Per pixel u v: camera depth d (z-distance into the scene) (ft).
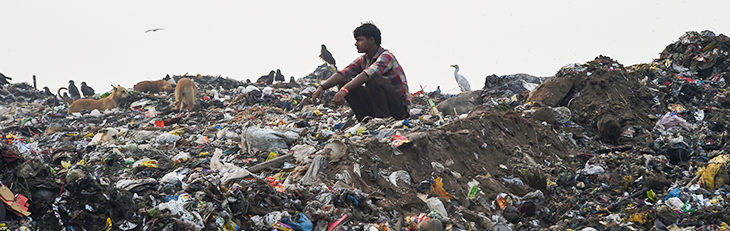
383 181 15.40
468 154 18.69
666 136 23.66
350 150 15.84
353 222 13.05
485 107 26.81
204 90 62.49
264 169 18.16
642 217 14.49
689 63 36.83
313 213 12.86
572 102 28.32
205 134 28.37
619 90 28.89
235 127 30.12
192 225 11.54
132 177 17.94
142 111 49.34
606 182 18.31
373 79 22.11
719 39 37.40
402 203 14.65
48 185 11.33
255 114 36.14
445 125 20.61
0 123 41.96
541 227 15.16
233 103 47.11
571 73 29.94
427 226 13.02
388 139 18.35
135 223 11.51
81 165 17.44
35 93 71.00
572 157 22.16
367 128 21.52
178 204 12.10
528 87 37.14
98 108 50.31
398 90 23.07
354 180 15.06
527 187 17.52
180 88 44.75
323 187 14.43
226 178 15.28
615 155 22.02
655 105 29.37
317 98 21.97
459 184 16.69
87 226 11.10
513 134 21.93
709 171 16.88
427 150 17.60
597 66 31.24
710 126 24.84
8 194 10.54
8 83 72.74
